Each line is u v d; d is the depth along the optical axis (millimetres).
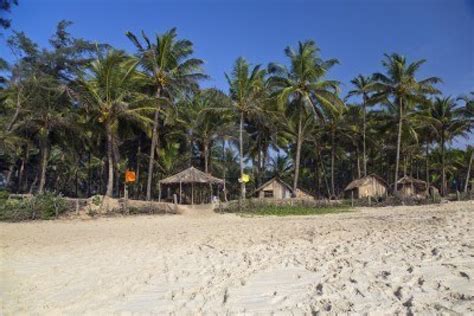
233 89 38531
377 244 11523
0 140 33750
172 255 11984
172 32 35844
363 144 50469
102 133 36719
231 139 44500
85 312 6777
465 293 6109
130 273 9664
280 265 9508
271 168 60656
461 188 75312
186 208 31531
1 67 33469
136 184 47344
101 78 32094
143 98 33062
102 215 26688
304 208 31781
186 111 42844
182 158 46344
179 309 6691
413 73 40750
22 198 26516
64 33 37188
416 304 5816
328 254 10477
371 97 42969
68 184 61125
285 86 38750
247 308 6473
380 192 47719
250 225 20453
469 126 47750
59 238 16938
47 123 35375
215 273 9195
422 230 14258
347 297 6516
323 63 38531
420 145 56438
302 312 6098
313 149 56000
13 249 14047
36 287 8625
